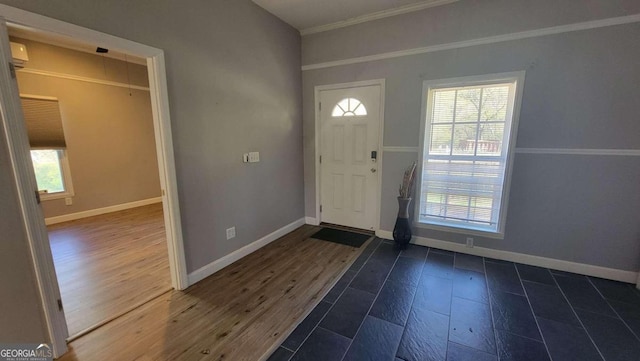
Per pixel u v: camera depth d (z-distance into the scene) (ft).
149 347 5.45
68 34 5.06
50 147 12.91
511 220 8.87
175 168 7.13
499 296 7.14
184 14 7.05
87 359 5.15
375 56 10.18
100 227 12.70
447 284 7.72
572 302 6.86
